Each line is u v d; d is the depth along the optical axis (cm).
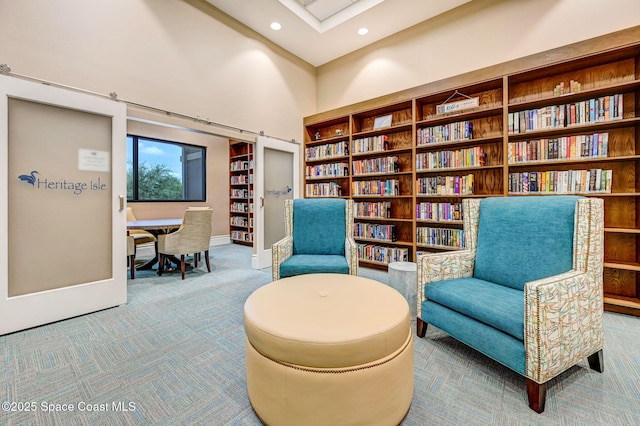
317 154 478
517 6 318
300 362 112
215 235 652
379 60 435
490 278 198
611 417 128
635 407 134
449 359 177
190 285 334
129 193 521
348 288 171
